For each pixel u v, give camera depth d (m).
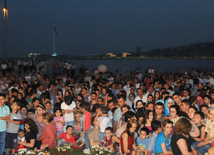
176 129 6.03
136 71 26.55
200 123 7.70
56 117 10.17
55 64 35.28
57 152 7.98
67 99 10.95
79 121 10.40
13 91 12.98
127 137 7.39
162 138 6.64
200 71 26.91
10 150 10.58
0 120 9.09
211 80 20.17
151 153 7.45
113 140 8.26
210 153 6.42
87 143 9.54
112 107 10.57
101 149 8.04
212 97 12.15
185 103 9.35
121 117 9.58
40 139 8.53
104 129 9.02
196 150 6.61
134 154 7.43
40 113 9.72
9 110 9.35
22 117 10.33
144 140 7.68
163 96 11.36
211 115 7.26
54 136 8.48
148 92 14.17
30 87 14.75
